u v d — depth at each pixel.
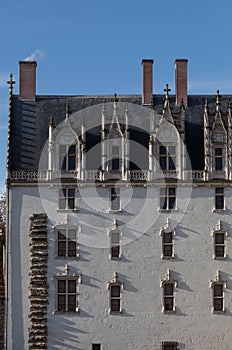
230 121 136.62
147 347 130.88
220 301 132.00
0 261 188.88
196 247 133.00
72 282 132.75
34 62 147.88
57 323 131.50
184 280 132.12
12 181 134.62
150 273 132.38
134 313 131.50
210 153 135.50
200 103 146.75
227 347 130.62
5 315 132.00
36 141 140.88
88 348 131.00
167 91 138.50
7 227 133.75
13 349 130.75
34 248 132.88
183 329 131.12
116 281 132.00
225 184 134.25
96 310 131.75
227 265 132.50
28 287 132.25
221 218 133.62
